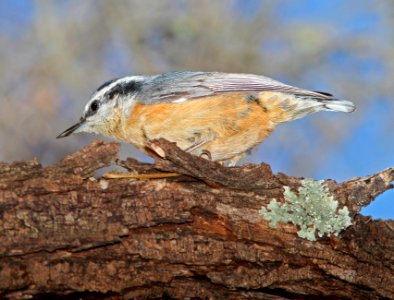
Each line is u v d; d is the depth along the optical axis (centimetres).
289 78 1927
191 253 921
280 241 950
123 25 1872
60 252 885
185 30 1875
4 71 1794
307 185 984
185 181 952
